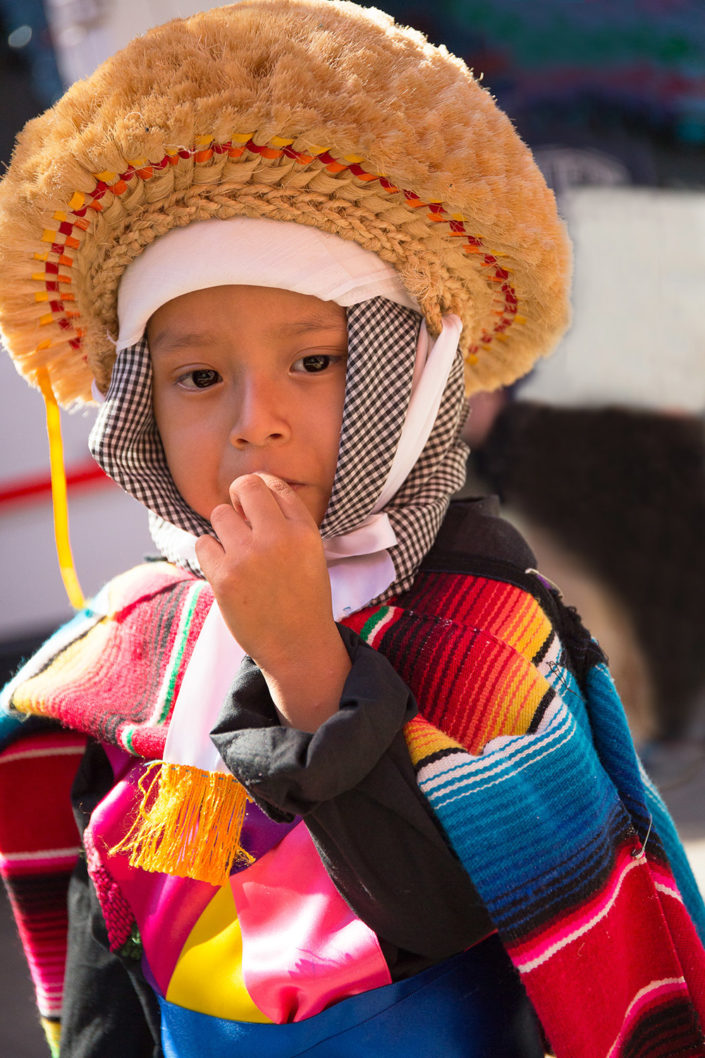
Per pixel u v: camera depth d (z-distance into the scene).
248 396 1.18
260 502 1.06
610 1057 1.07
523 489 3.99
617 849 1.17
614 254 3.91
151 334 1.26
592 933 1.08
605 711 1.31
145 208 1.21
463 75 1.27
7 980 2.74
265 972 1.13
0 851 1.49
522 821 1.07
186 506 1.31
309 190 1.19
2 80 3.42
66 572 1.48
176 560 1.37
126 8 3.18
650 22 3.82
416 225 1.23
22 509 3.56
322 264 1.19
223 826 1.14
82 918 1.38
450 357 1.27
